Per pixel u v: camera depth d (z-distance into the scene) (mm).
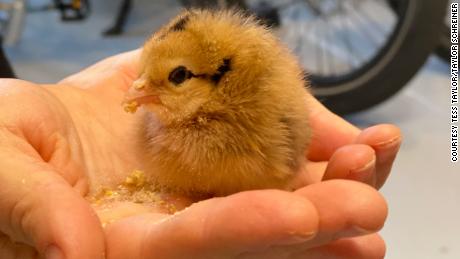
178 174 284
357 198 214
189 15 297
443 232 502
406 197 552
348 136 342
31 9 921
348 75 670
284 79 288
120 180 310
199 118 281
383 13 1012
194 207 224
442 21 635
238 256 219
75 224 229
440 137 662
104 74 376
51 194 235
